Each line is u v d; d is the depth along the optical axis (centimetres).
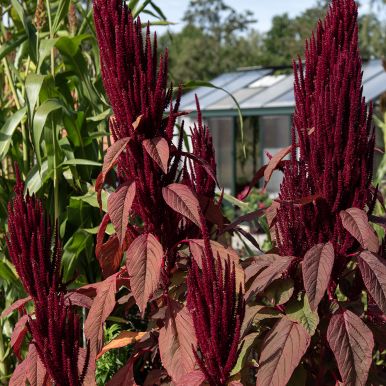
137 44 228
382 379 237
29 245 241
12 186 373
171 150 236
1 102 411
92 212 368
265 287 225
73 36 384
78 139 360
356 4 243
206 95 1738
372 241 211
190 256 259
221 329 204
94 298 241
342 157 226
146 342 253
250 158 1927
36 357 235
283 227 237
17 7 364
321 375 243
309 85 247
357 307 243
